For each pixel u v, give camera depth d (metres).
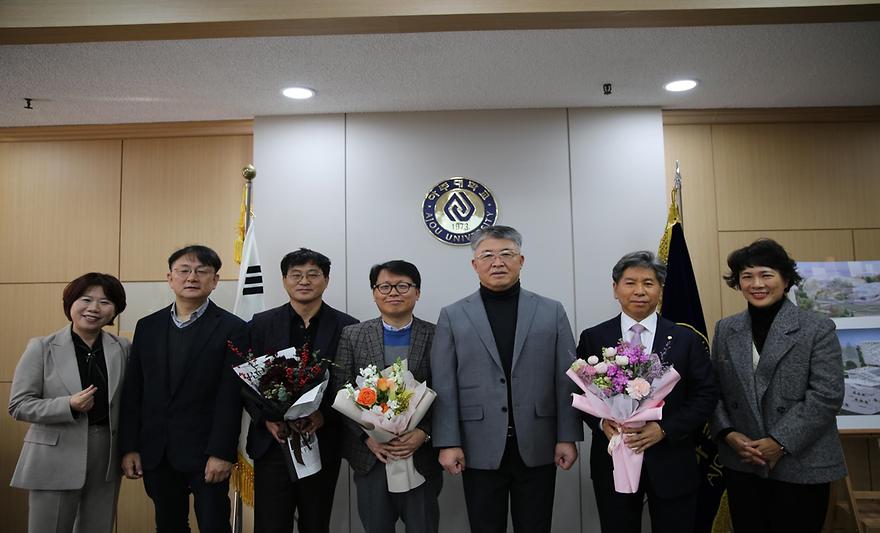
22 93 3.14
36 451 2.40
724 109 3.55
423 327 2.56
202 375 2.49
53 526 2.39
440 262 3.36
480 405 2.33
